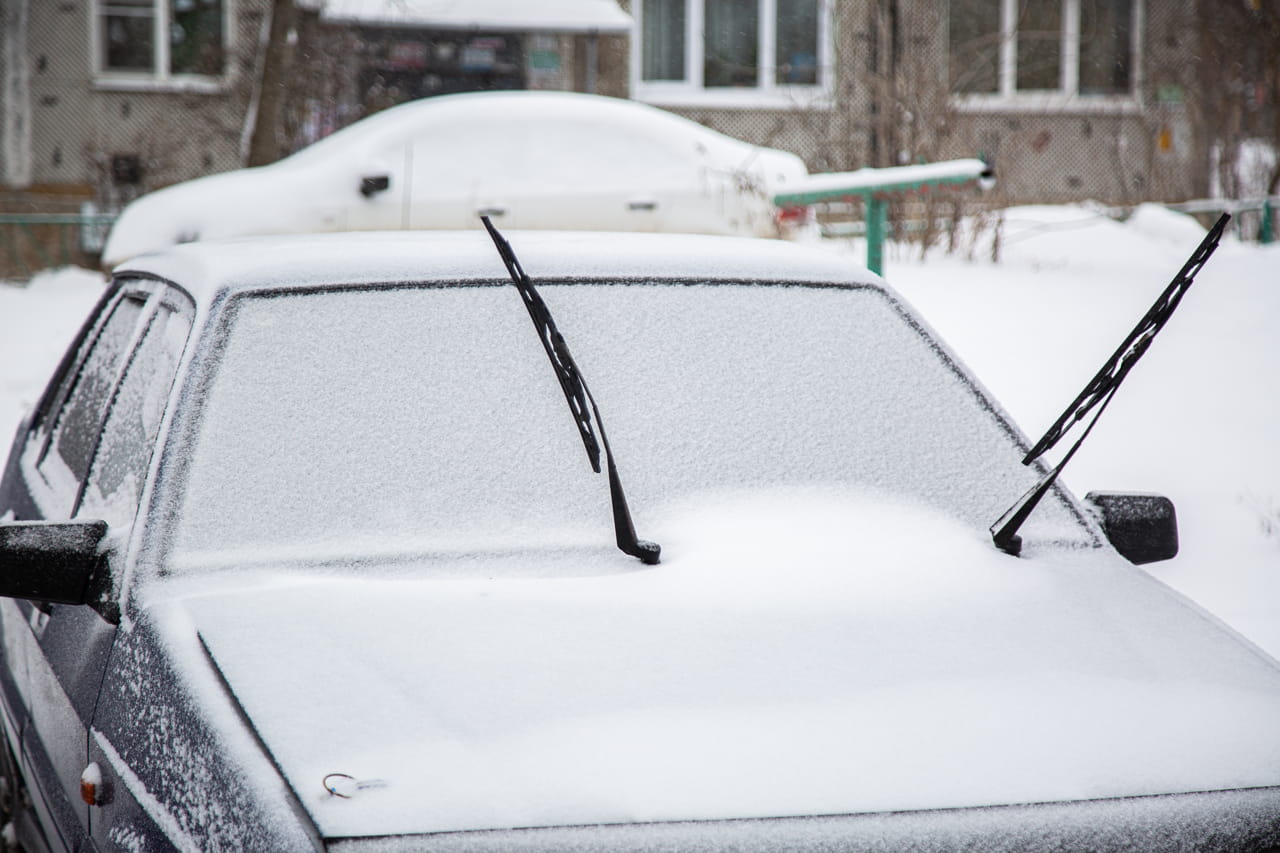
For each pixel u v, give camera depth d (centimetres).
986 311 990
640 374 266
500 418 253
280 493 237
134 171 1670
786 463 257
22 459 377
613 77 2006
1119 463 671
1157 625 225
